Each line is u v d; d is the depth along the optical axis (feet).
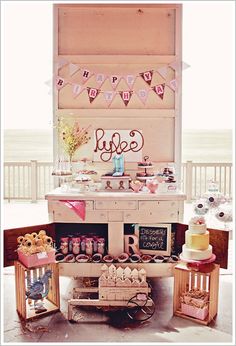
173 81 12.00
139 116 12.30
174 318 9.55
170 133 12.42
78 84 12.17
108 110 12.27
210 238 10.41
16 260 10.02
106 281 9.73
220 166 22.84
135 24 12.16
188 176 22.79
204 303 9.38
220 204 15.39
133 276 10.03
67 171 11.68
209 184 16.07
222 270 12.67
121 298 9.72
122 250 11.11
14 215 19.86
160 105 12.34
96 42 12.22
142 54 12.19
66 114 12.34
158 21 12.14
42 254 9.55
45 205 22.86
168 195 10.86
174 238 11.79
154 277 11.97
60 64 12.16
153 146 12.45
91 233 12.16
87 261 10.90
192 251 9.69
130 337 8.59
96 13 12.15
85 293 10.96
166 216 11.00
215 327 9.11
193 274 10.04
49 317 9.62
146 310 9.98
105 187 11.73
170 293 11.16
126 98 12.11
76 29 12.19
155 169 12.43
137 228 11.55
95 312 9.87
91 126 12.46
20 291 9.66
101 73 12.26
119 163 12.07
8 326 9.14
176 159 12.41
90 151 12.55
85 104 12.38
